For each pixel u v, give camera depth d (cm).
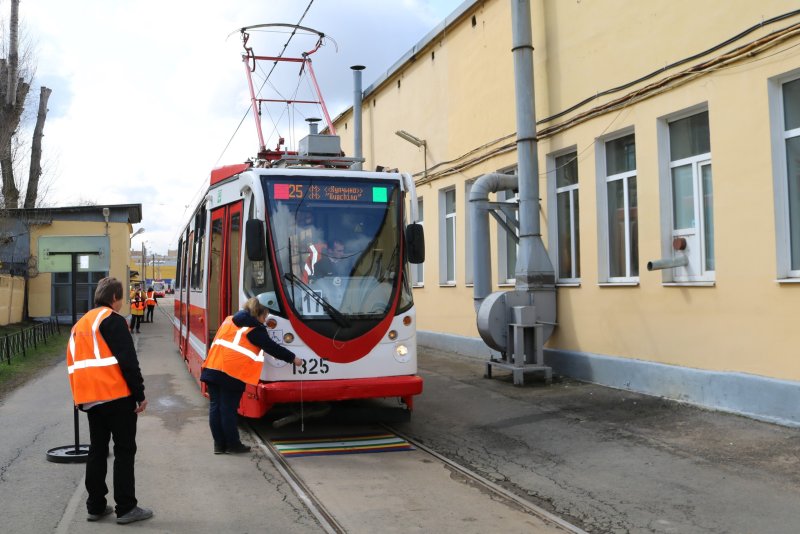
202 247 1062
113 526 507
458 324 1572
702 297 884
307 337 749
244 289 796
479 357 1440
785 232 789
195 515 531
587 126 1111
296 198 792
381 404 880
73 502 563
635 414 859
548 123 1212
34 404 1039
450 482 623
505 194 1398
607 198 1101
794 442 699
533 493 598
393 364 779
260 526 507
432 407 959
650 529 506
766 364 795
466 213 1546
